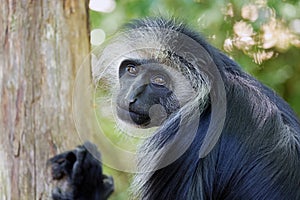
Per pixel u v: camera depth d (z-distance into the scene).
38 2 6.45
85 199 6.06
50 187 6.14
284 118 6.11
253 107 5.81
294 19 10.89
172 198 5.54
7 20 6.45
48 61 6.42
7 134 6.35
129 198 6.17
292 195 5.70
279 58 11.59
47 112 6.34
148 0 10.25
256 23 10.53
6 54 6.44
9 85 6.39
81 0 6.64
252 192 5.59
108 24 11.05
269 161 5.68
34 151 6.26
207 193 5.52
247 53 10.70
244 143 5.63
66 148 6.29
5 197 6.30
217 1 10.30
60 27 6.50
